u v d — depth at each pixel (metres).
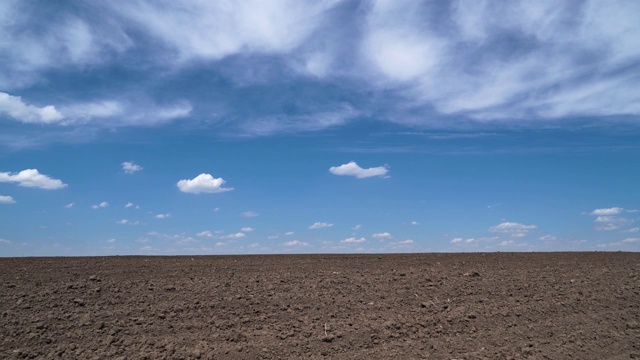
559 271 12.27
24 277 9.71
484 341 8.11
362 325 8.36
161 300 8.88
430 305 9.38
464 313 9.10
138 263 11.67
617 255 14.99
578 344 8.15
